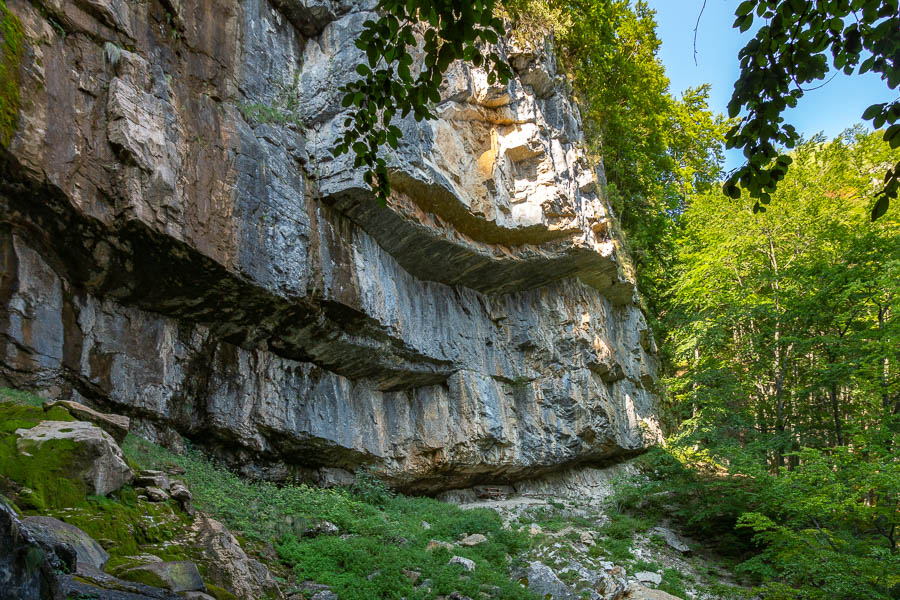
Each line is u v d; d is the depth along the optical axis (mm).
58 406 8984
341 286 15242
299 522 12273
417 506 17703
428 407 19531
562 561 16312
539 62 22297
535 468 23078
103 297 11672
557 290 24719
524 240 21344
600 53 27672
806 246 27391
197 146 12492
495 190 19969
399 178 16375
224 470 13195
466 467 20469
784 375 26656
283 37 15953
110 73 11320
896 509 15852
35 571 4430
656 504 25016
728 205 28656
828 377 21516
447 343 19891
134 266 11539
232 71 13977
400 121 16578
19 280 10273
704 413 26031
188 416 13031
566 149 23469
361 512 14438
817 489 15758
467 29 5195
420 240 18047
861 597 14250
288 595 9812
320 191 15320
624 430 27594
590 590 14695
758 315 26531
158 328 12578
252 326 14094
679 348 29766
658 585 17281
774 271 27031
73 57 10797
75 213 10422
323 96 15828
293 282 13938
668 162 35250
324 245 15133
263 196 13680
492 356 21969
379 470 17828
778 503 18156
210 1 13773
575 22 25766
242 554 9211
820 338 21984
